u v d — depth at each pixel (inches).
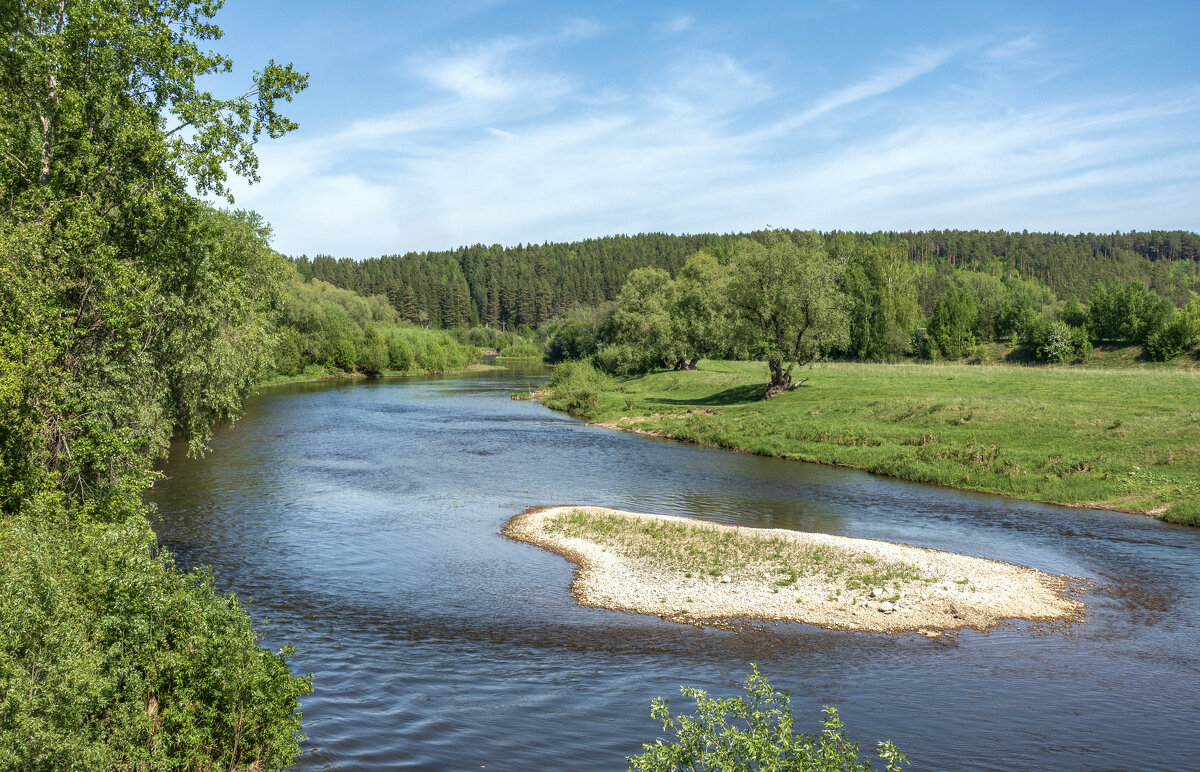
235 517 1016.2
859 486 1309.1
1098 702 510.9
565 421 2306.8
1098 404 1603.1
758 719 320.8
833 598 714.8
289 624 639.8
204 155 731.4
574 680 537.0
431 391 3371.1
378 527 981.8
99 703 341.4
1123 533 990.4
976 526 1027.3
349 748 432.1
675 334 3467.0
